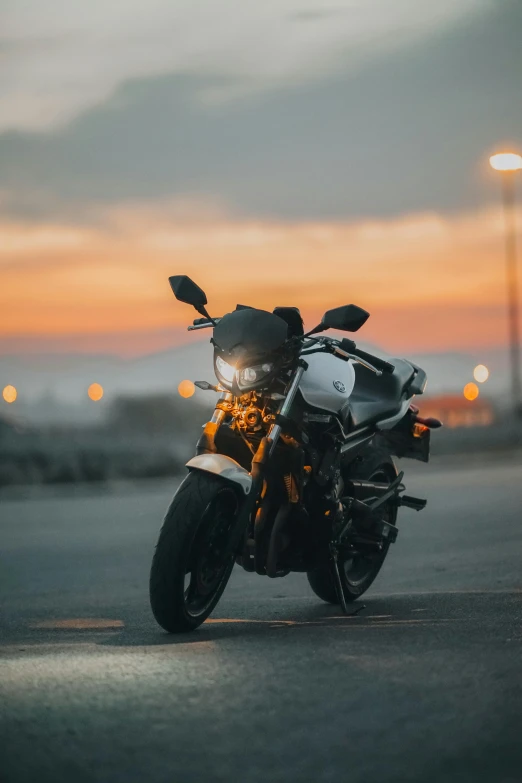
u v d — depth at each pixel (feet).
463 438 141.59
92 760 13.70
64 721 15.33
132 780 13.01
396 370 30.04
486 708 15.70
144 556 47.78
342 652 19.57
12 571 43.91
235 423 24.76
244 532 24.40
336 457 25.94
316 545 25.85
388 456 30.01
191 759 13.67
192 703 16.11
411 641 20.70
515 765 13.35
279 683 17.24
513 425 145.48
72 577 41.63
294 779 12.96
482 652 19.39
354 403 28.07
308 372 25.30
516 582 34.58
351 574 29.27
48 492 90.99
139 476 107.55
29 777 13.16
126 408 159.63
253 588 35.88
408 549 45.80
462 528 52.42
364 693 16.56
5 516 69.51
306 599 31.07
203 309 25.71
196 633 23.61
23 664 19.56
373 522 27.53
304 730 14.78
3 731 14.94
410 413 30.58
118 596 35.58
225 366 24.48
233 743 14.25
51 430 137.49
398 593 31.83
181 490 23.53
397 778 12.96
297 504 24.82
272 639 21.59
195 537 23.53
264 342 23.86
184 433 148.36
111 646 22.03
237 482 23.44
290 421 24.41
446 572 38.19
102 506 74.23
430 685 16.99
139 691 16.87
